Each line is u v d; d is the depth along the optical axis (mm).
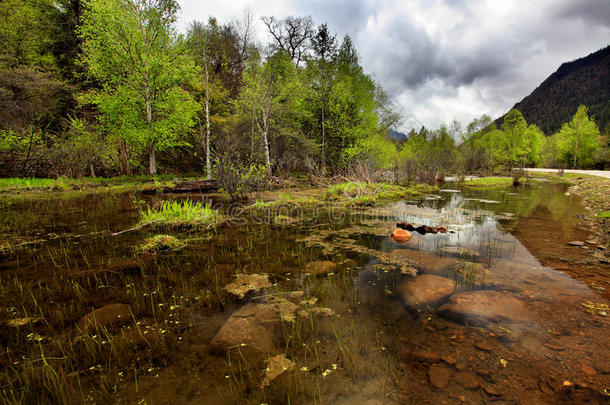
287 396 1350
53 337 1828
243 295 2457
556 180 19781
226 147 12414
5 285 2613
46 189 10820
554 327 1883
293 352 1688
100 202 8016
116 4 12305
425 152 25453
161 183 12812
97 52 12570
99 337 1829
